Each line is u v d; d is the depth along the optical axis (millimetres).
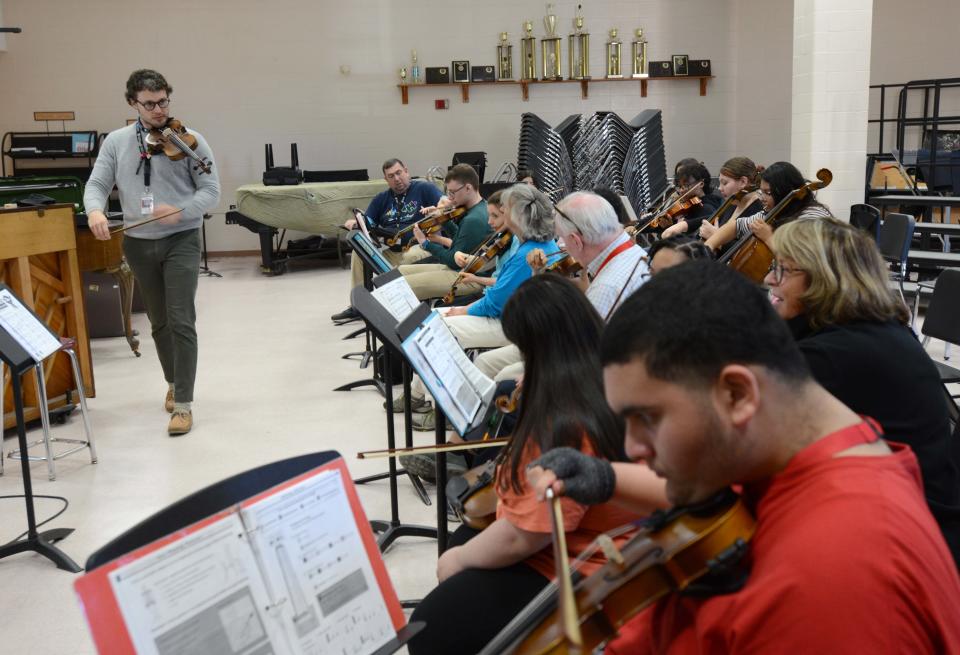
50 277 4199
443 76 9758
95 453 3650
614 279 2727
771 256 3518
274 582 1026
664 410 760
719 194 6047
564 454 1140
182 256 3924
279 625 1018
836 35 6117
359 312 2014
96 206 3809
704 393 745
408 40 9789
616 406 794
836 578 679
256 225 8625
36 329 2867
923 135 8117
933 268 6570
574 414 1522
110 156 3883
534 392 1575
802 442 767
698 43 10016
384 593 1135
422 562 2635
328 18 9688
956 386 4234
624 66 10016
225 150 9820
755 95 9992
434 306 4766
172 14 9508
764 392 744
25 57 9344
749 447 757
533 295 1575
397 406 4121
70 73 9430
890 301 1641
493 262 4477
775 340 749
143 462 3586
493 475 1895
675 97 10102
